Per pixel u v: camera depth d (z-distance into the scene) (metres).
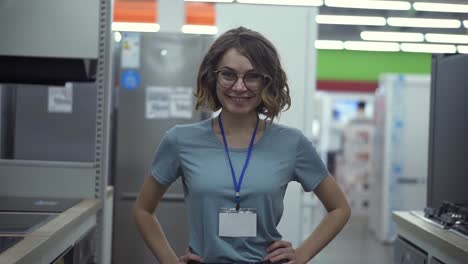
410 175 7.71
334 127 13.45
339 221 1.79
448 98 2.51
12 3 2.60
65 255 2.02
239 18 4.43
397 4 5.90
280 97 1.67
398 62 11.70
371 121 11.10
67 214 2.17
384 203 7.72
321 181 1.78
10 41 2.60
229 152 1.67
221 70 1.61
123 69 4.26
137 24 5.68
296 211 4.34
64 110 3.41
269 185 1.64
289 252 1.67
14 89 3.33
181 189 4.16
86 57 2.63
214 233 1.63
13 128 3.35
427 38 7.81
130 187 4.23
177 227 4.14
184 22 5.66
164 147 1.75
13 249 1.50
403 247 2.57
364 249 7.24
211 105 1.72
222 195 1.63
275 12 4.41
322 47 9.25
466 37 7.43
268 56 1.62
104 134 2.75
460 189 2.33
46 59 2.70
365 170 10.77
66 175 2.76
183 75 4.27
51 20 2.62
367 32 8.10
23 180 2.75
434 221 2.40
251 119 1.72
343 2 5.80
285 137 1.72
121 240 4.19
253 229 1.62
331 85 11.89
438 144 2.61
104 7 2.71
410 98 7.69
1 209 2.30
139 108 4.26
